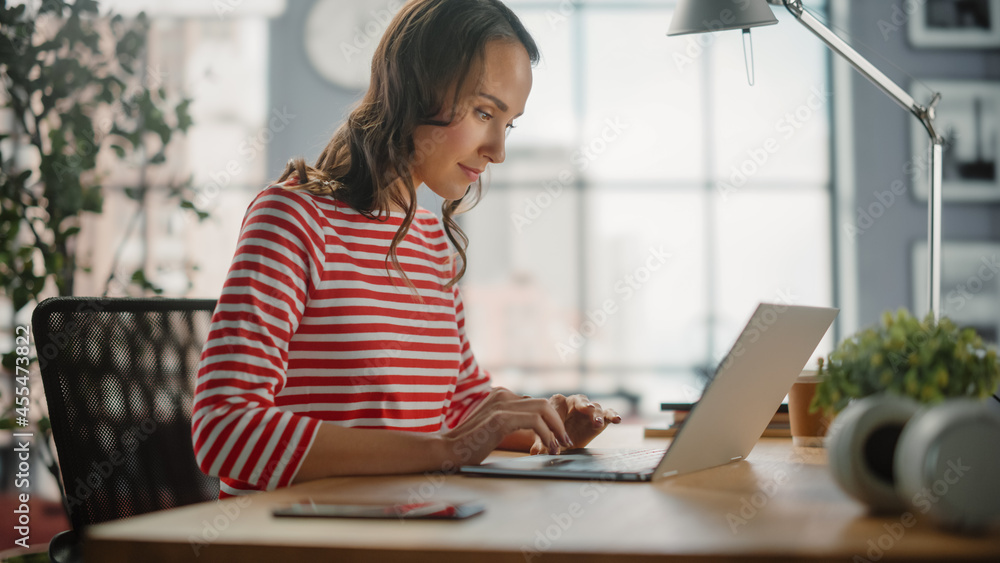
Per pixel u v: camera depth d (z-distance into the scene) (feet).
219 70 13.76
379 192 3.16
